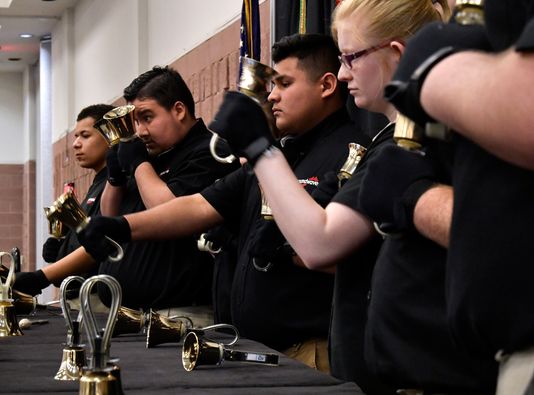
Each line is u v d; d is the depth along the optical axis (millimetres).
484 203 1115
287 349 2438
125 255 3314
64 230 4422
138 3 7406
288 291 2395
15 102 14594
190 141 3406
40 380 1796
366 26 1785
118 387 1439
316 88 2504
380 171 1410
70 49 10562
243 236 2660
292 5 3615
